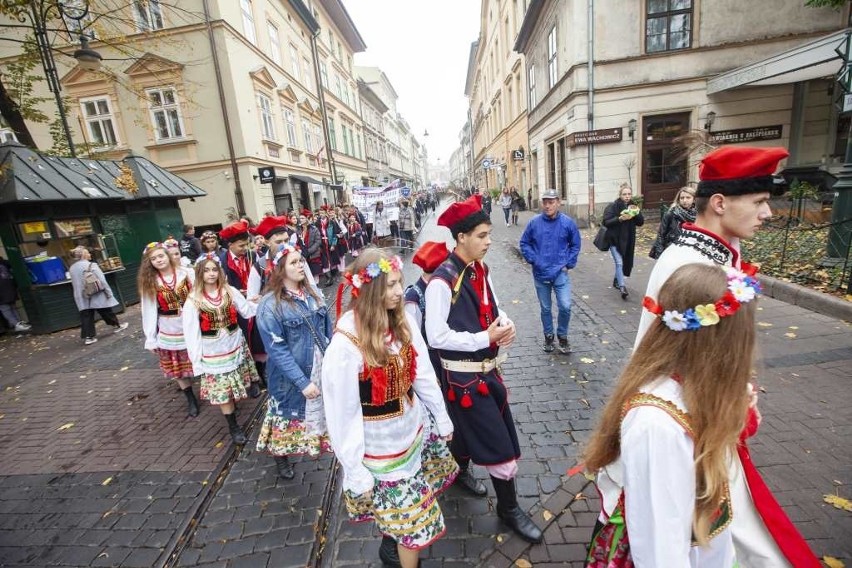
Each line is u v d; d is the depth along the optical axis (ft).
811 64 29.86
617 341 16.21
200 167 47.39
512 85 82.17
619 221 19.95
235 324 11.87
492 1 94.12
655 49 42.06
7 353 23.47
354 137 105.19
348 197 92.99
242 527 8.87
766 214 5.14
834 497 7.79
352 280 5.81
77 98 46.29
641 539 3.28
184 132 46.57
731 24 40.75
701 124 42.50
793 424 9.95
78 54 28.91
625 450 3.41
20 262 25.58
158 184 34.37
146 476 10.96
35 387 17.87
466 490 9.11
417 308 7.82
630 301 20.63
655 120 43.57
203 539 8.63
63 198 26.23
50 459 12.17
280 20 60.59
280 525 8.84
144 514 9.54
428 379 6.46
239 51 47.52
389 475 5.92
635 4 41.11
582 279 25.53
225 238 16.19
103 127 47.29
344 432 5.74
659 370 3.50
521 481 9.25
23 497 10.50
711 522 3.56
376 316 5.69
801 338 14.29
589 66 41.91
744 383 3.34
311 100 73.20
